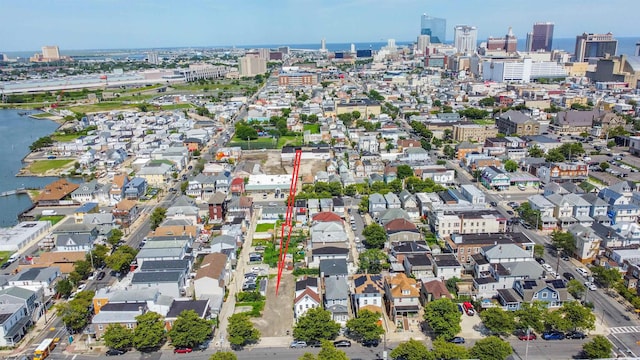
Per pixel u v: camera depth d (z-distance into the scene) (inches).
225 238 7554.1
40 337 5620.1
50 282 6560.0
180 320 5290.4
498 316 5310.0
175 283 6171.3
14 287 6023.6
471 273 6870.1
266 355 5187.0
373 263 6860.2
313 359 4648.1
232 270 7096.5
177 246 7234.3
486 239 7303.2
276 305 6176.2
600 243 7258.9
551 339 5344.5
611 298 6190.9
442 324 5226.4
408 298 5753.0
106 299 5871.1
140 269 6589.6
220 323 5802.2
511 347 5054.1
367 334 5177.2
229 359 4675.2
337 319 5693.9
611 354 4854.8
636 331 5462.6
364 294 5782.5
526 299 5851.4
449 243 7411.4
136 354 5251.0
